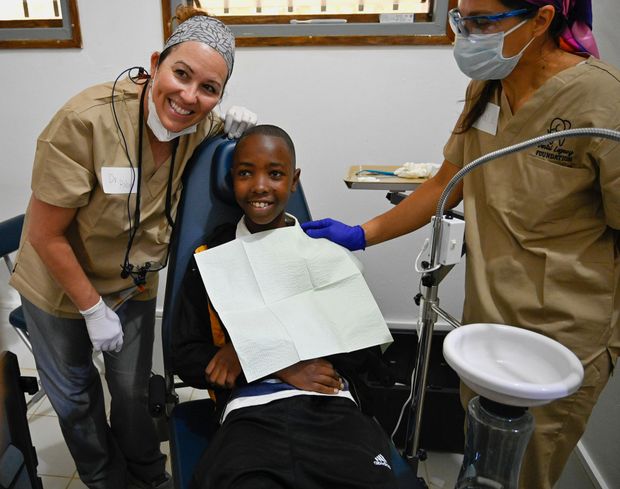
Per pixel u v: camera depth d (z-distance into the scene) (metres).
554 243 1.01
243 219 1.18
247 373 1.00
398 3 1.84
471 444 0.96
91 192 1.10
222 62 1.02
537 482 1.10
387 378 1.23
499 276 1.06
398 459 1.08
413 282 2.13
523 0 0.88
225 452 0.92
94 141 1.04
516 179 1.01
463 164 1.19
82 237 1.15
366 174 1.53
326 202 2.06
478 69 0.98
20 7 1.89
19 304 2.01
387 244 2.08
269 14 1.88
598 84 0.90
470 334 0.86
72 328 1.27
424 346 1.08
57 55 1.90
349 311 1.12
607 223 0.97
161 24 1.84
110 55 1.89
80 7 1.83
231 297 1.08
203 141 1.23
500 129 1.05
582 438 1.66
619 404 1.45
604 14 1.55
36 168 1.05
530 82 0.99
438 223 0.94
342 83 1.88
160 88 1.01
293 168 1.14
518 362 0.84
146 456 1.55
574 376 0.73
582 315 0.99
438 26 1.79
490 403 0.78
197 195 1.19
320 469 0.89
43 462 1.67
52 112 1.99
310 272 1.13
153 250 1.25
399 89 1.88
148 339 1.45
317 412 1.01
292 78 1.89
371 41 1.81
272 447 0.93
